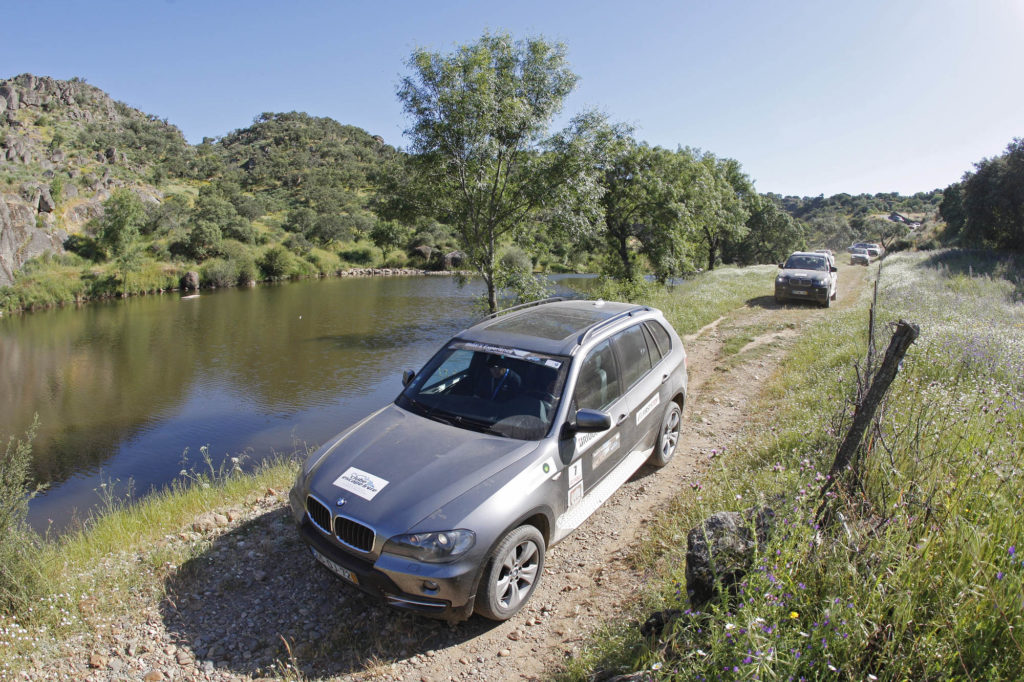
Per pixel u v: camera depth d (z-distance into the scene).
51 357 25.19
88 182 81.50
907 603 2.35
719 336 13.08
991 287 16.89
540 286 18.86
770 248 57.72
